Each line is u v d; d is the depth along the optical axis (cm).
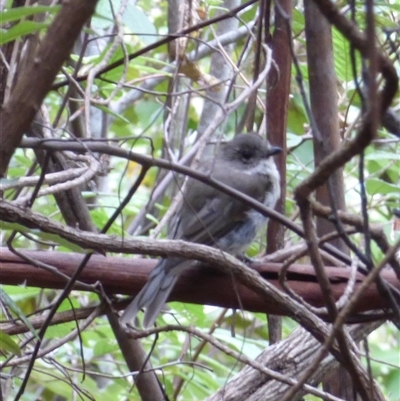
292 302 524
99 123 998
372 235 500
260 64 789
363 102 373
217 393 688
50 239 490
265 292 524
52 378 852
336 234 508
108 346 821
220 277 591
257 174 844
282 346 681
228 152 870
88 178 543
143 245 504
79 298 905
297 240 988
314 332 523
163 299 592
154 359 975
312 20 673
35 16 528
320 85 671
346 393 668
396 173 1052
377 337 1388
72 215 711
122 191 1273
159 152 1302
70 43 334
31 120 345
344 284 576
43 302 992
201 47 992
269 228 725
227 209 811
